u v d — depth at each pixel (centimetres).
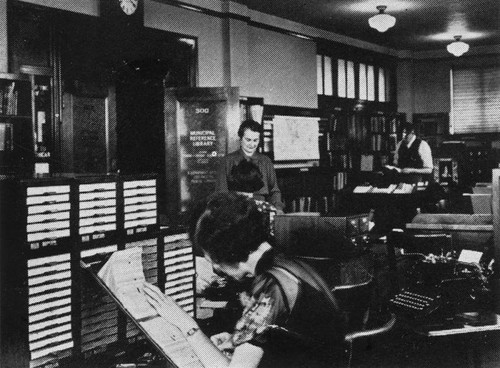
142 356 201
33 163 504
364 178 1092
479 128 1271
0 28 516
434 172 1241
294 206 915
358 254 267
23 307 181
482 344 215
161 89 659
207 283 261
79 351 197
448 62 1282
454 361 202
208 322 237
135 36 603
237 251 145
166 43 707
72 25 571
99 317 204
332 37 1059
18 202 181
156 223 229
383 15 820
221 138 670
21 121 500
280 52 930
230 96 673
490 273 288
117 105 612
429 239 318
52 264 189
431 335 207
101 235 206
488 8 891
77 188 198
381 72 1238
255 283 149
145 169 645
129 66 605
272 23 912
